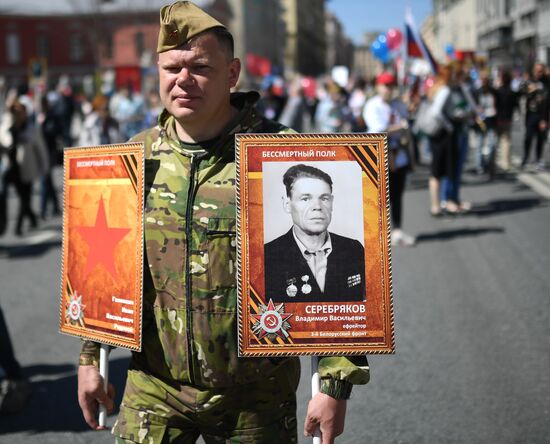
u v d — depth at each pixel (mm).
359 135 2072
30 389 4145
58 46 73625
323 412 2039
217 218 2080
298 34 118000
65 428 3840
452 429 3660
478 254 7488
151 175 2164
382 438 3590
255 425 2133
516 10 47188
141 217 2123
